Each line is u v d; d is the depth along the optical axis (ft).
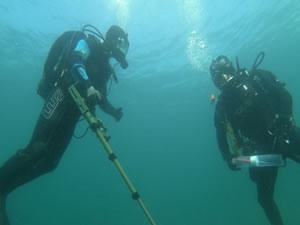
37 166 8.21
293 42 83.92
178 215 114.01
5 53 58.90
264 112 11.80
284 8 57.62
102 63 9.87
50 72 9.49
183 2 45.32
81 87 8.64
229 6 49.78
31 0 41.60
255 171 12.76
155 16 47.65
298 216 50.96
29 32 50.72
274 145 11.18
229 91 12.58
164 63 68.80
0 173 7.66
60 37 9.77
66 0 41.63
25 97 86.22
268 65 104.83
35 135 8.34
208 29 55.72
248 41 69.56
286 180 119.75
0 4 42.73
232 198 125.18
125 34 10.55
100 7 43.39
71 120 9.11
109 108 11.19
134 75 73.10
